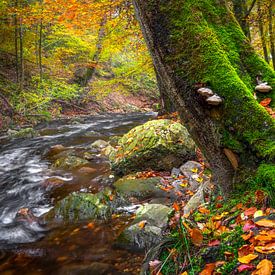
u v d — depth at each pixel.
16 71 16.64
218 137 2.44
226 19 2.82
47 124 15.12
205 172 5.09
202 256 2.10
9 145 10.85
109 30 10.97
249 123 2.38
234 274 1.76
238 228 2.12
